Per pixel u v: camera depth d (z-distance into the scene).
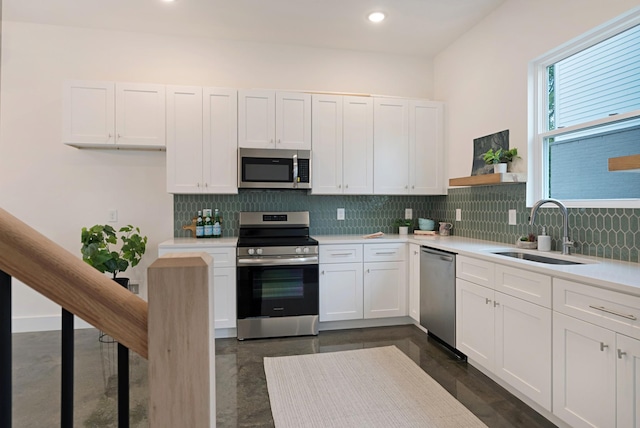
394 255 3.59
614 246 2.23
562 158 2.69
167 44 3.70
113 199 3.65
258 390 2.36
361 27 3.53
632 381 1.51
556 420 1.97
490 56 3.29
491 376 2.50
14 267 0.49
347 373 2.58
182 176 3.43
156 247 3.73
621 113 2.24
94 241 3.20
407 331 3.48
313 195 4.06
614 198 2.30
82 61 3.55
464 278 2.72
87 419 2.03
